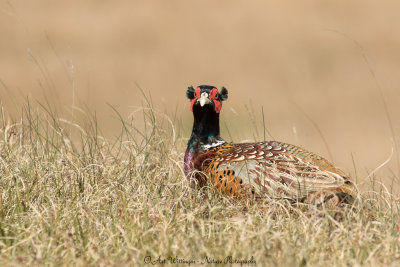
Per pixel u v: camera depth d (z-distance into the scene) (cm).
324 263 1583
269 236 1695
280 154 2042
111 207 1900
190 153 2225
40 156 2216
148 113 2708
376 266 1568
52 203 1806
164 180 2155
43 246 1605
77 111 4409
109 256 1611
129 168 2155
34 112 2614
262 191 1955
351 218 1848
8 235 1722
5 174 2058
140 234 1691
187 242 1655
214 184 2044
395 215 1908
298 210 1848
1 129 2353
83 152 2308
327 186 1919
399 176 2484
